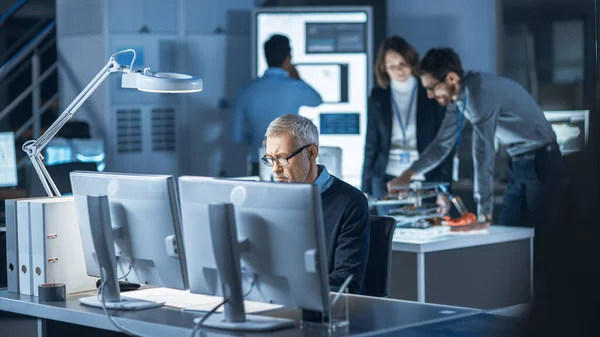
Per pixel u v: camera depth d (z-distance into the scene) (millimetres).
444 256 4719
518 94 5902
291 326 2668
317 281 2553
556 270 1615
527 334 1621
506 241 5043
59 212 3297
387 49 6602
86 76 7734
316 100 7004
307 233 2531
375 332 2594
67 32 7902
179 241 2891
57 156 7023
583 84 7711
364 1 8062
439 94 5996
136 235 2975
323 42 7500
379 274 3646
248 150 8227
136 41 7656
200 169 8055
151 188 2902
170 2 7805
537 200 5801
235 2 8125
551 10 7770
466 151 7340
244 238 2650
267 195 2594
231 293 2660
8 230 3404
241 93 7008
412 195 5258
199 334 2646
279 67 6961
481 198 6066
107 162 7559
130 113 7672
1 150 6078
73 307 3057
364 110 7508
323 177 3422
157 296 3164
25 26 11047
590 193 1667
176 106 7914
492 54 7805
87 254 3188
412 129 6645
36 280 3314
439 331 2684
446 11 7848
